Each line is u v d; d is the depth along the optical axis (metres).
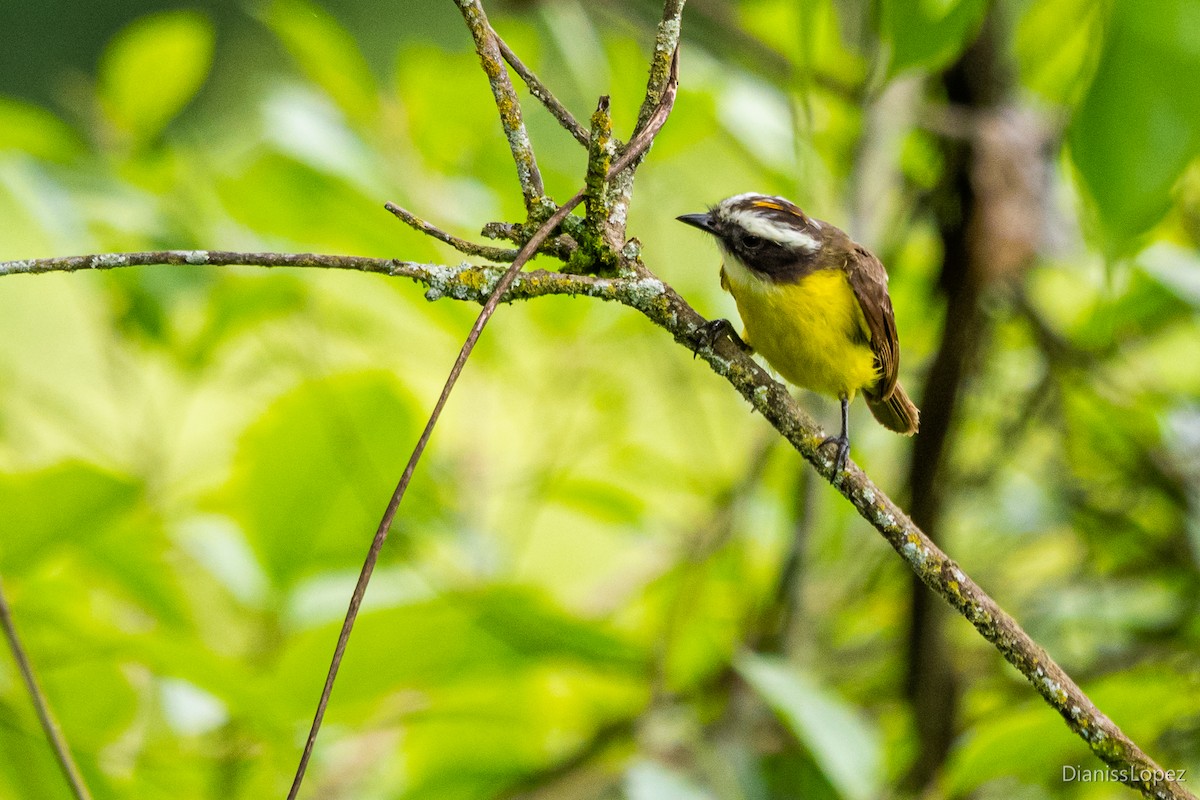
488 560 5.39
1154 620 5.41
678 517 5.48
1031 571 5.45
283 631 5.34
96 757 5.28
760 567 5.44
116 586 5.37
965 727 5.36
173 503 5.39
